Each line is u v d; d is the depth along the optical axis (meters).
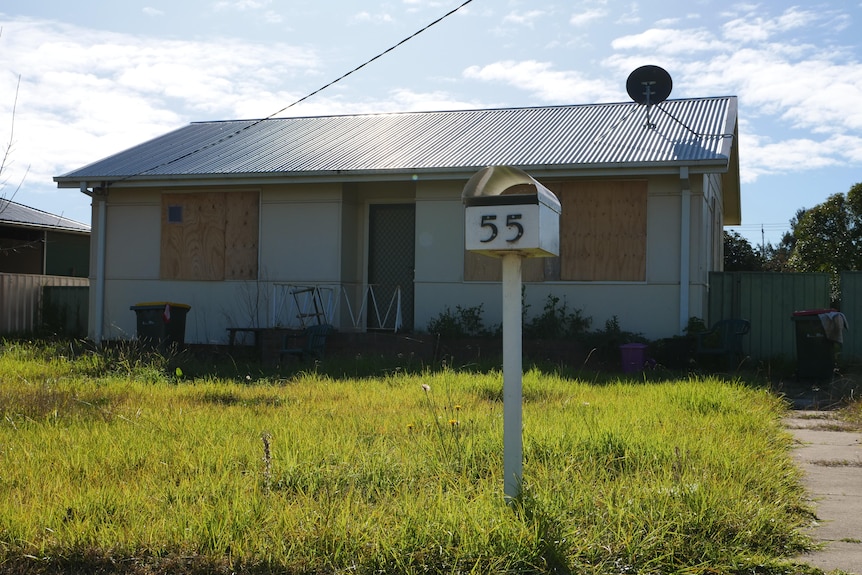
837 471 6.51
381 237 17.41
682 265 14.75
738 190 22.14
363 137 18.69
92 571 4.18
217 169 16.89
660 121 17.19
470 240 4.63
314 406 8.73
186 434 6.86
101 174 17.47
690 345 14.20
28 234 25.61
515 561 4.10
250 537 4.30
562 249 15.31
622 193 15.09
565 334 15.03
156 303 15.31
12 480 5.43
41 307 21.59
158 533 4.39
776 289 16.73
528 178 4.63
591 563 4.16
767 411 8.97
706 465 5.57
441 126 19.12
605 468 5.57
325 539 4.27
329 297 16.58
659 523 4.43
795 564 4.23
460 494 4.79
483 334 15.49
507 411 4.72
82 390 9.95
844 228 28.14
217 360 16.31
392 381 11.11
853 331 16.48
